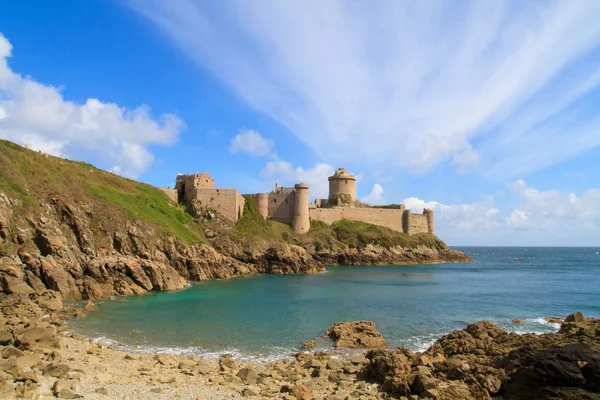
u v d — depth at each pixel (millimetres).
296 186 116875
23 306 32688
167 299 47594
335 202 136000
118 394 17047
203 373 21688
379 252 116438
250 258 86625
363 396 18438
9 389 15375
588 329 27484
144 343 29047
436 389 18250
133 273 51938
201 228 87938
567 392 17109
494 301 51469
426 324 37188
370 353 25234
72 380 17562
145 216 67875
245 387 19203
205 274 69750
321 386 20266
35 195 50844
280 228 113125
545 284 74062
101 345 27188
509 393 18516
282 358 26531
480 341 25672
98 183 72438
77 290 44469
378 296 54062
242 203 107812
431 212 146875
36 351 22328
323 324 36406
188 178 100250
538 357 18969
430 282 74188
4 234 41875
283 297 51625
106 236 56375
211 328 34125
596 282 78188
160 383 19234
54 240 46094
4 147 55969
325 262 107438
